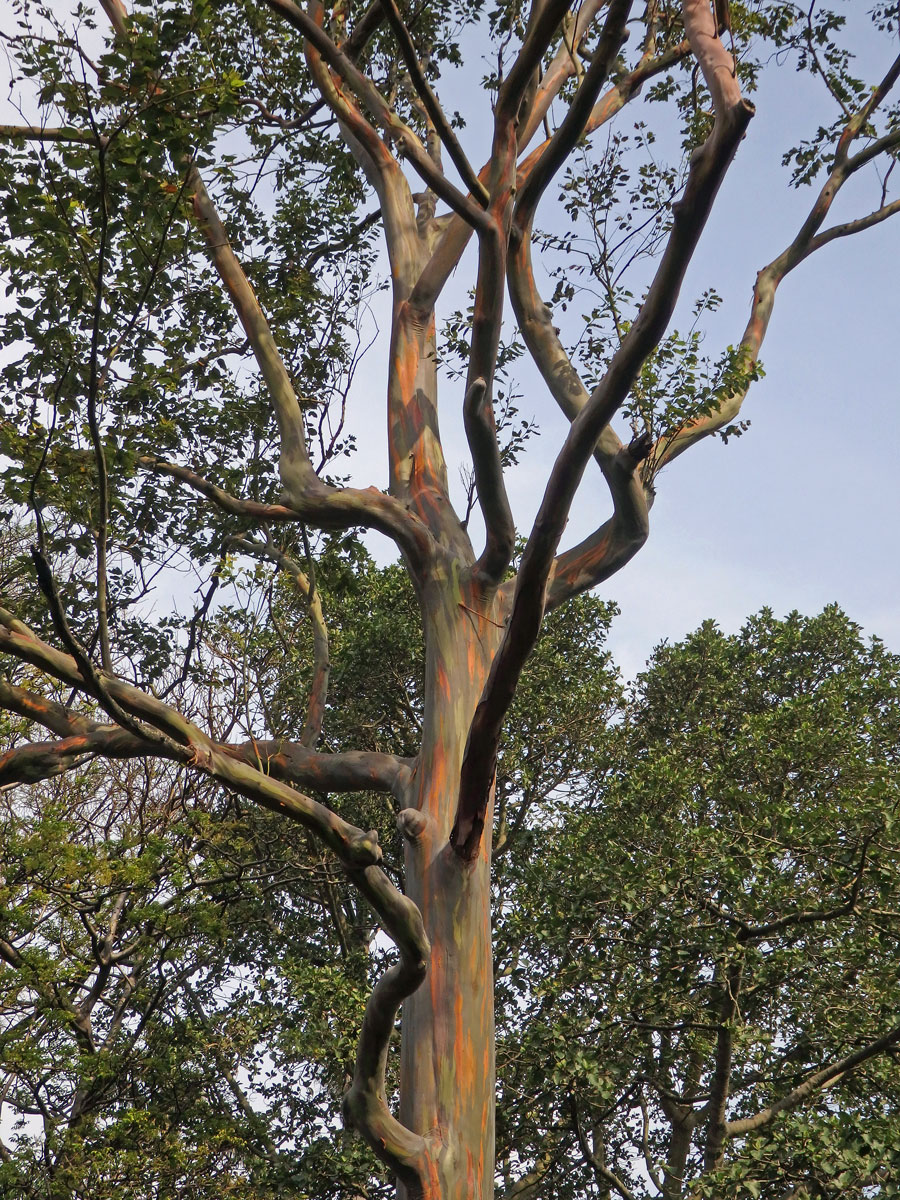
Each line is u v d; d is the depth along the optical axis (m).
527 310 9.41
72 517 8.13
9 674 10.61
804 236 10.93
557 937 10.35
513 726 15.61
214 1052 12.27
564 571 8.79
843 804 10.92
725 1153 10.16
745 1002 10.22
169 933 11.08
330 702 15.67
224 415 9.63
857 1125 8.53
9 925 9.90
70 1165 9.75
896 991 9.41
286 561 9.77
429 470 9.20
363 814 15.14
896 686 16.17
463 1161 6.86
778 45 10.66
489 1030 7.35
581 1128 10.64
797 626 17.94
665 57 10.38
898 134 10.69
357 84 8.85
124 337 7.21
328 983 11.35
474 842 7.43
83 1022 10.95
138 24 6.52
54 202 6.68
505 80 7.57
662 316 5.45
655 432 8.76
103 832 12.41
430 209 10.55
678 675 17.53
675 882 9.88
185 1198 10.69
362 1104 6.31
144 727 4.97
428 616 8.45
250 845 13.37
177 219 7.73
